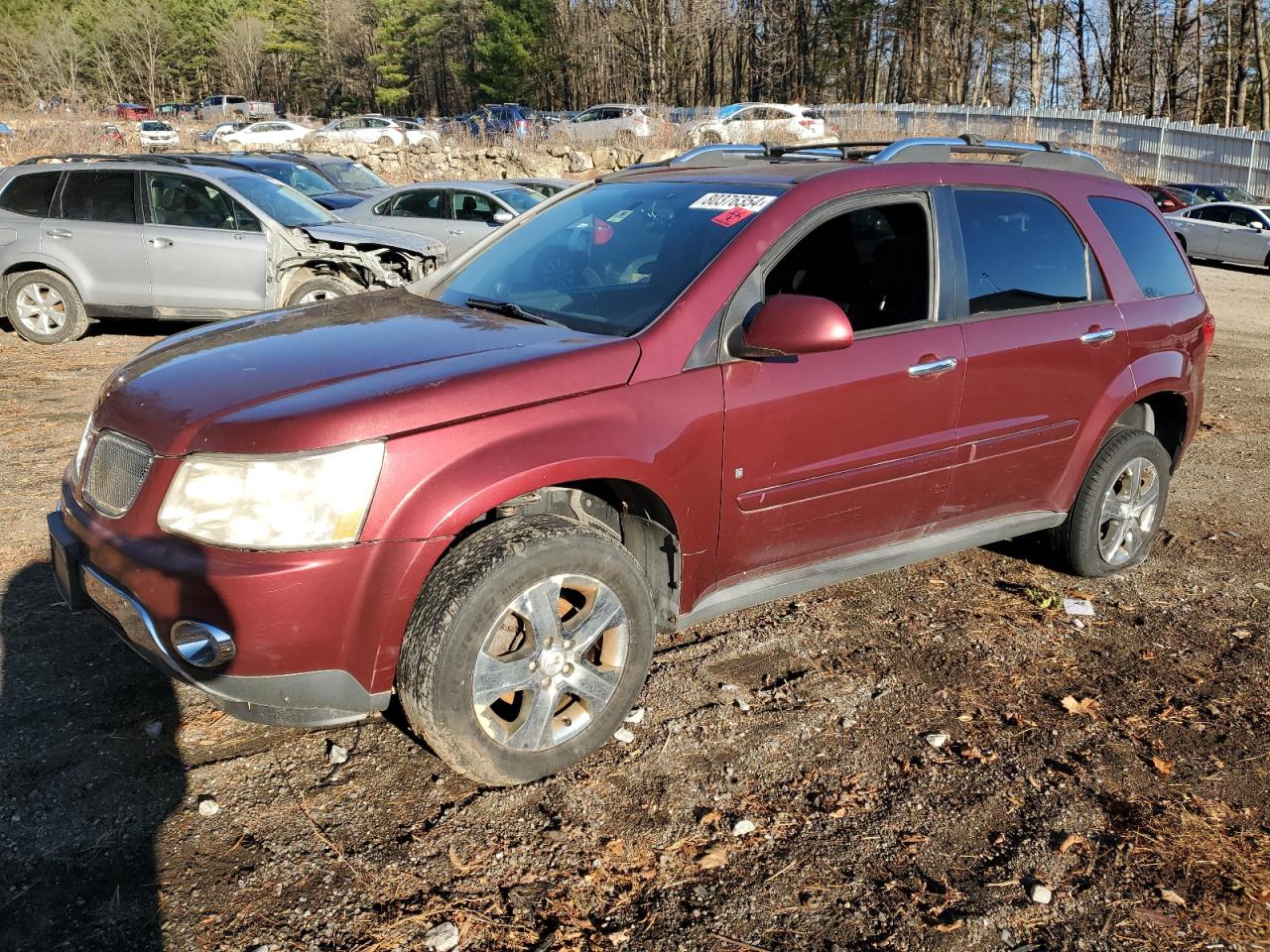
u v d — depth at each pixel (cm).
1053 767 318
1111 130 3494
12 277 930
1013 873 269
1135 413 478
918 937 245
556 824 281
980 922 250
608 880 261
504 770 285
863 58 6266
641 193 392
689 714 340
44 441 627
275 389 276
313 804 286
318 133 3108
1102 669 384
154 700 336
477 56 5859
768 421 325
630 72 5806
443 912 247
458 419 270
